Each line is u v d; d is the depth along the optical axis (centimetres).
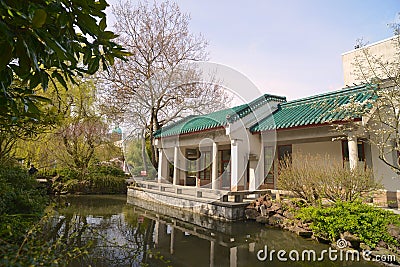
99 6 129
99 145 1479
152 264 415
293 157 852
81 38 141
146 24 1309
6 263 135
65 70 145
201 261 445
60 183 1260
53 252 196
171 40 1338
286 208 696
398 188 729
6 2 98
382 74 724
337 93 923
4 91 122
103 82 1335
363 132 707
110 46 154
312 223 588
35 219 350
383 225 468
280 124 888
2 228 211
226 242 560
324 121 757
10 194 403
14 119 164
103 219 765
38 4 106
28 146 908
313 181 665
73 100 1301
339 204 554
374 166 777
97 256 412
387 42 901
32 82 130
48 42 102
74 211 879
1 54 93
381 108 640
